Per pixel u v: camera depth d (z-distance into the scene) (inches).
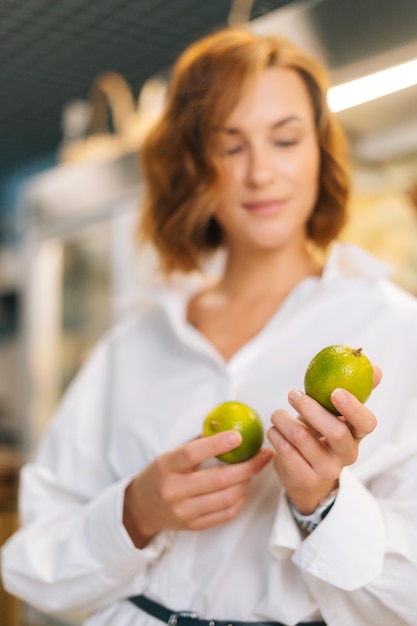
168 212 42.8
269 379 35.9
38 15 75.6
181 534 34.7
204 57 38.1
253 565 33.4
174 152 40.1
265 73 36.9
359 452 32.3
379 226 60.7
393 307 35.7
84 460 41.6
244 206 37.3
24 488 42.6
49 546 37.6
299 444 26.9
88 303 87.2
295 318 36.8
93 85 95.3
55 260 93.7
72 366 90.6
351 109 50.8
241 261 40.8
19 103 102.6
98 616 37.4
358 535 28.3
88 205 83.7
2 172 142.3
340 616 30.7
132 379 42.0
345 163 40.6
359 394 26.3
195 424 36.9
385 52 46.1
